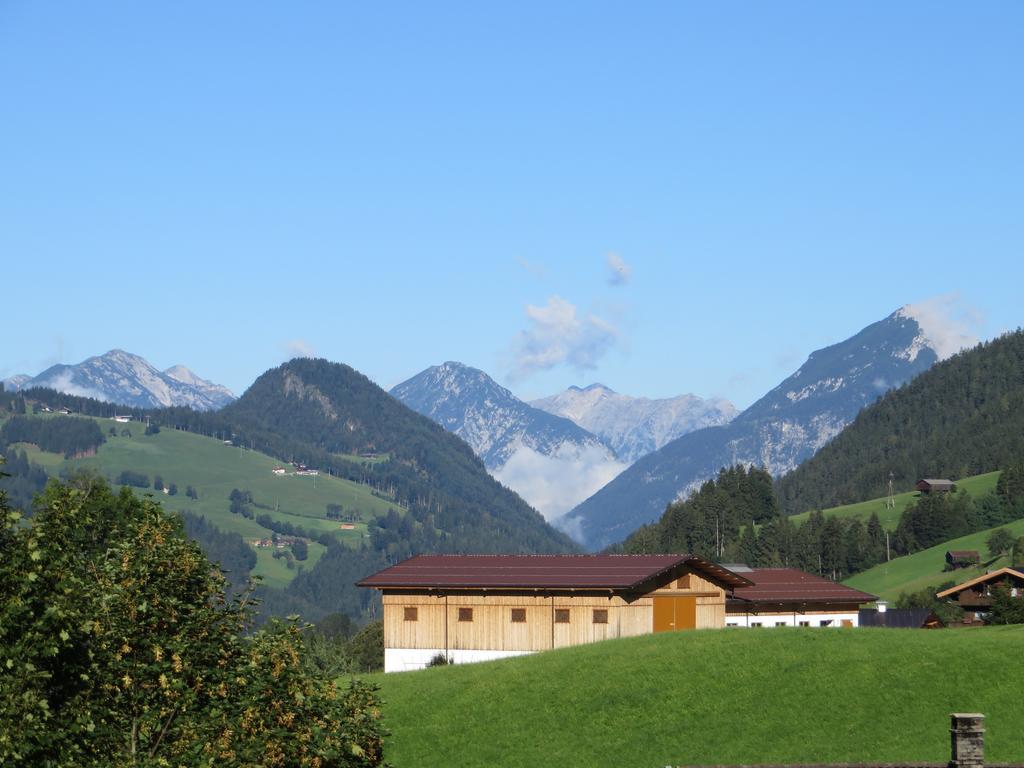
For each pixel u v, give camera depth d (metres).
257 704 29.48
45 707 25.50
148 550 31.11
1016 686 55.97
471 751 54.03
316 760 29.25
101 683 28.72
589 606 77.38
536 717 57.50
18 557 26.78
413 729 57.06
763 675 60.09
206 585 31.69
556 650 69.56
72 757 26.42
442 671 67.19
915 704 55.19
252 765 28.45
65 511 28.44
